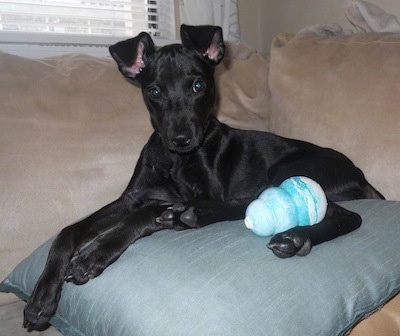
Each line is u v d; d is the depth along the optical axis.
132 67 0.83
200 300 0.49
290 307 0.49
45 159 0.77
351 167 0.81
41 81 0.81
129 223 0.63
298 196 0.58
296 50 0.93
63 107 0.81
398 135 0.79
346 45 0.89
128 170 0.84
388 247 0.60
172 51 0.81
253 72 1.02
